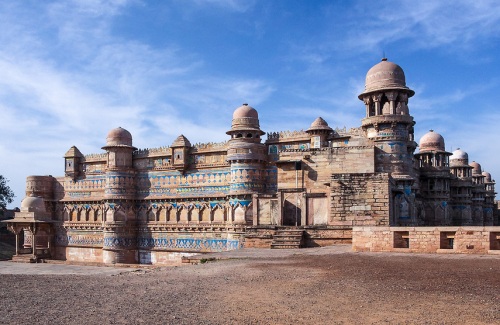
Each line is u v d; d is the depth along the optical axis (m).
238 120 46.16
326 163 32.91
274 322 8.74
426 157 52.56
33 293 11.71
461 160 63.44
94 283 13.37
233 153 45.19
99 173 57.62
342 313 9.39
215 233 48.31
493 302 10.19
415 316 9.07
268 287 12.28
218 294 11.38
